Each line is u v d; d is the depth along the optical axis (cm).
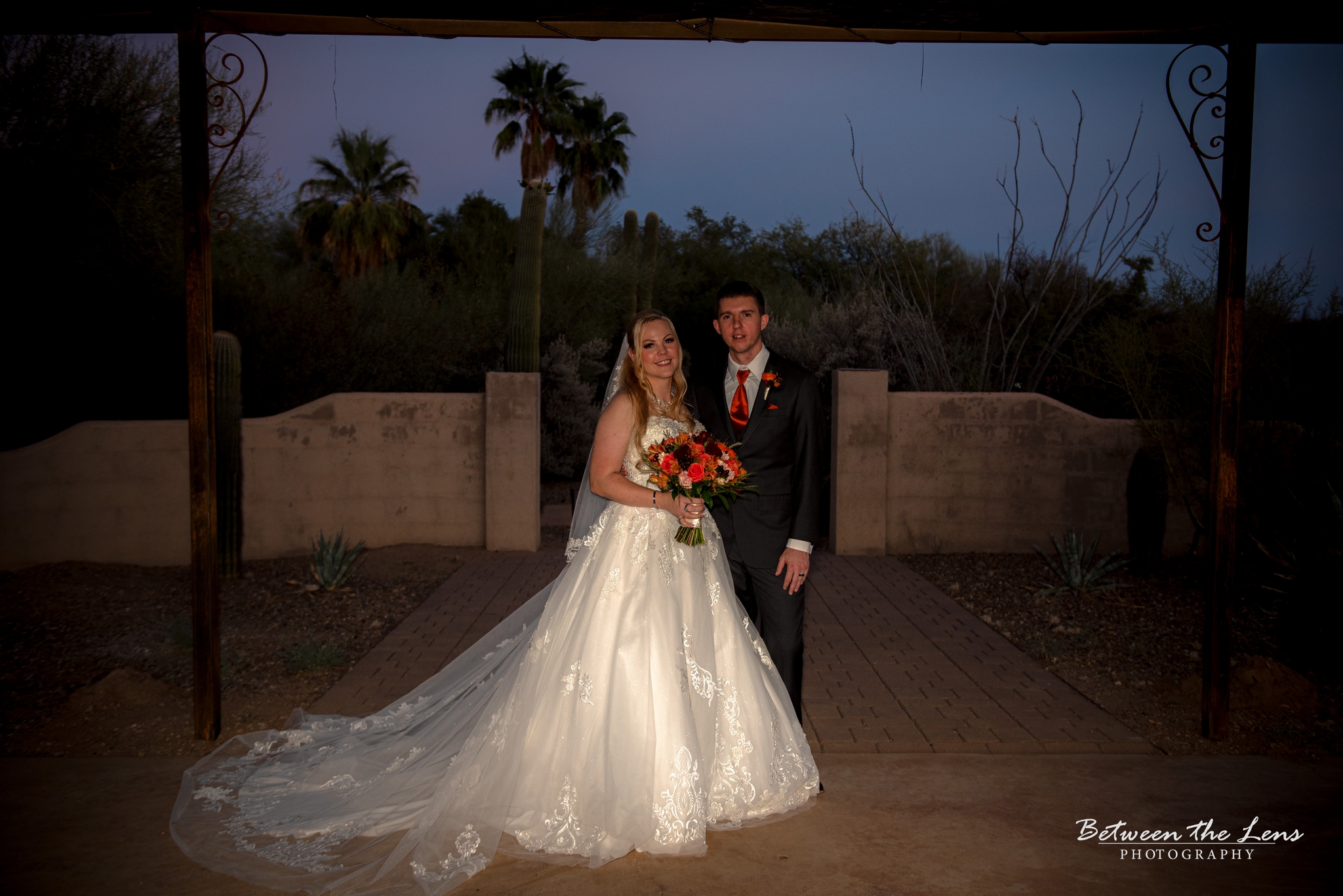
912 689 491
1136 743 415
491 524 874
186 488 774
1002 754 405
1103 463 871
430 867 296
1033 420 876
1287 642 525
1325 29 379
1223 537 406
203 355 401
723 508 371
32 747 405
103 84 853
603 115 1961
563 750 314
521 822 313
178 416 1006
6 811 343
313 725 407
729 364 377
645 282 1947
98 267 880
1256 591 676
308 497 857
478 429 883
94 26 384
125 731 423
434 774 344
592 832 305
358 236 1869
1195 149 397
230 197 1009
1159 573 762
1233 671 472
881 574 796
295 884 290
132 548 760
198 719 412
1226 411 403
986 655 554
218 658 416
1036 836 328
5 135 810
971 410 880
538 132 1741
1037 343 1145
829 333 1229
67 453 730
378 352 1305
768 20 382
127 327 949
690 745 316
